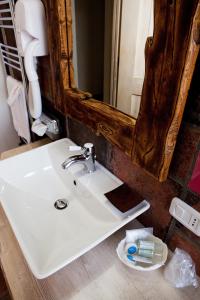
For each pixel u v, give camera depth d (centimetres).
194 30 41
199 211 61
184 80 46
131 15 63
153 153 61
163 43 47
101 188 84
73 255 62
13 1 104
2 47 147
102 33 74
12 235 76
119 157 84
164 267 69
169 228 72
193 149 56
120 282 65
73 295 62
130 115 72
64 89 97
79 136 109
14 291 62
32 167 106
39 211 89
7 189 92
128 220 72
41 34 96
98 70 81
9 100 136
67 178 97
